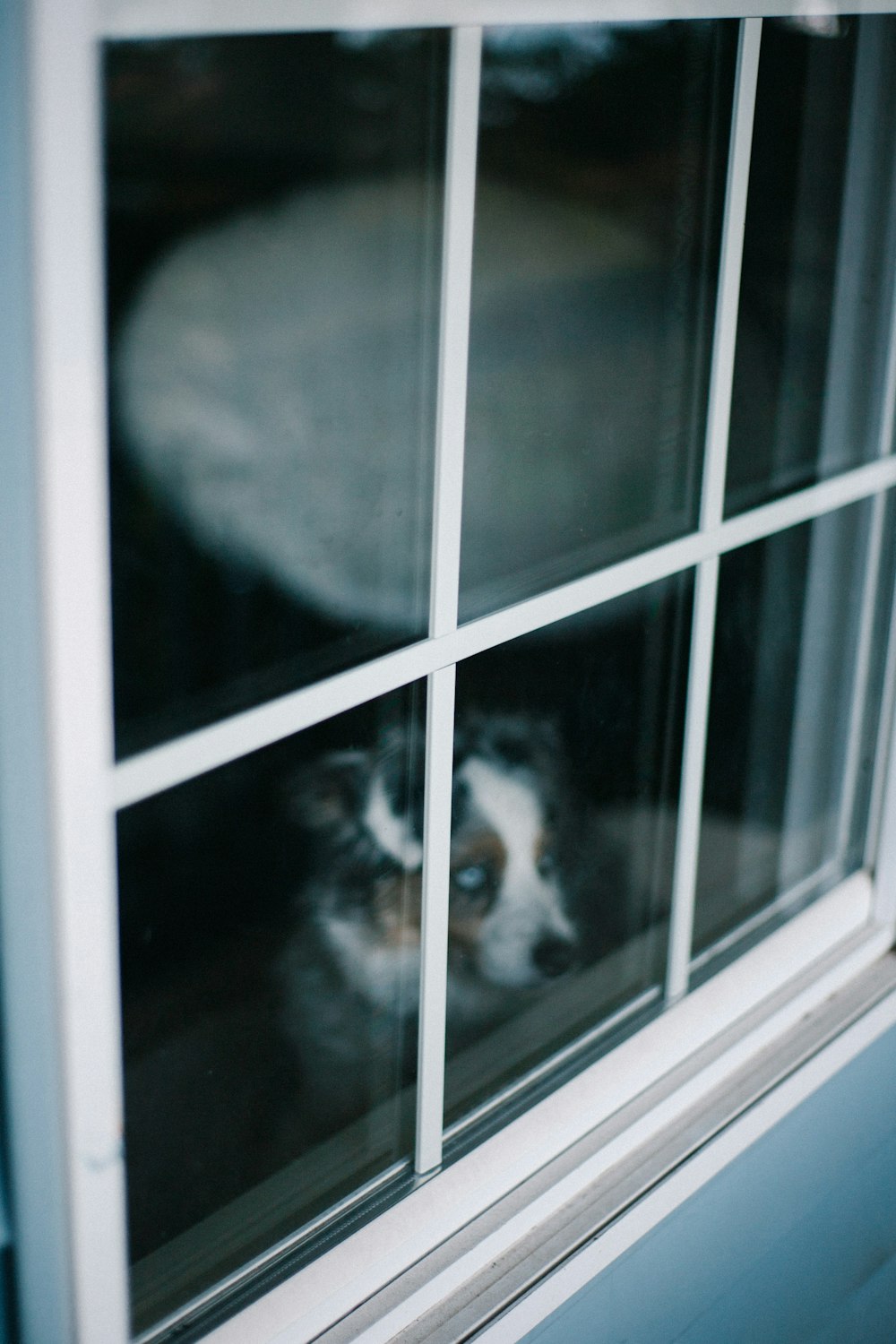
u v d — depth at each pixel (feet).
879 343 4.70
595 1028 4.34
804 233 4.24
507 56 3.14
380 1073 3.68
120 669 2.76
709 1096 4.46
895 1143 5.49
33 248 2.16
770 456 4.42
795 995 4.82
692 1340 4.51
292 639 3.09
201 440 2.78
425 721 3.48
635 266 3.70
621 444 3.84
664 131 3.62
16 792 2.46
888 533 4.94
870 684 5.08
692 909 4.61
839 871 5.29
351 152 2.88
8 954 2.58
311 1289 3.36
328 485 3.07
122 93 2.44
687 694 4.32
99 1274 2.82
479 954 3.97
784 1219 4.84
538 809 3.94
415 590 3.36
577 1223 3.90
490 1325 3.56
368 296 3.03
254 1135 3.38
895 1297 5.87
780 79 3.93
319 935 3.38
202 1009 3.14
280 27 2.62
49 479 2.28
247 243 2.74
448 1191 3.70
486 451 3.44
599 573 3.87
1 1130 2.76
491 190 3.22
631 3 3.35
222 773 3.00
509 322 3.39
